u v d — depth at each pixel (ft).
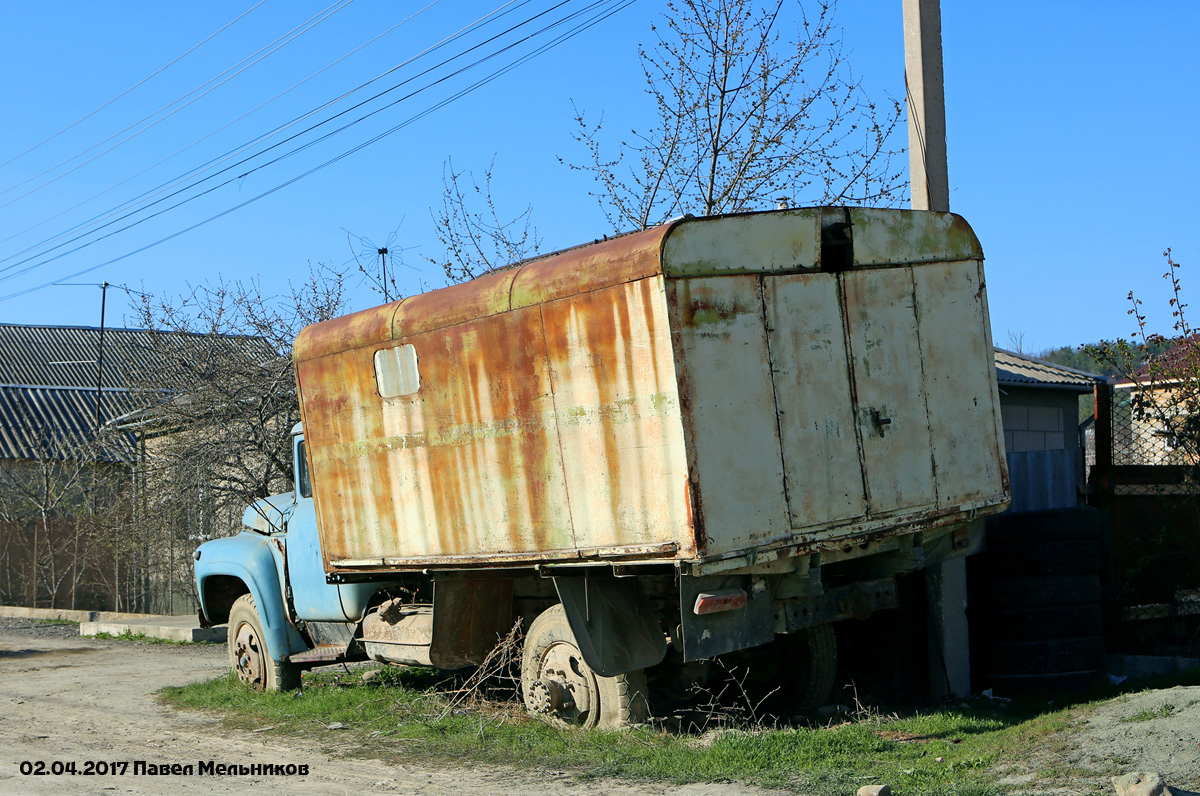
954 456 24.66
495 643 28.25
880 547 23.65
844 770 19.54
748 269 21.24
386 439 26.96
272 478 56.13
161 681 38.11
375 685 33.50
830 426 22.13
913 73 27.73
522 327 22.97
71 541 71.31
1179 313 29.66
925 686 27.61
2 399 100.63
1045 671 26.23
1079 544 26.73
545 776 20.49
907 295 24.25
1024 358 61.93
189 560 61.16
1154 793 15.70
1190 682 25.00
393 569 27.17
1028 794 17.08
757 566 21.20
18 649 51.39
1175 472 28.89
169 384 57.57
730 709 25.36
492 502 24.12
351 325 27.84
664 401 19.98
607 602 23.57
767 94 44.14
